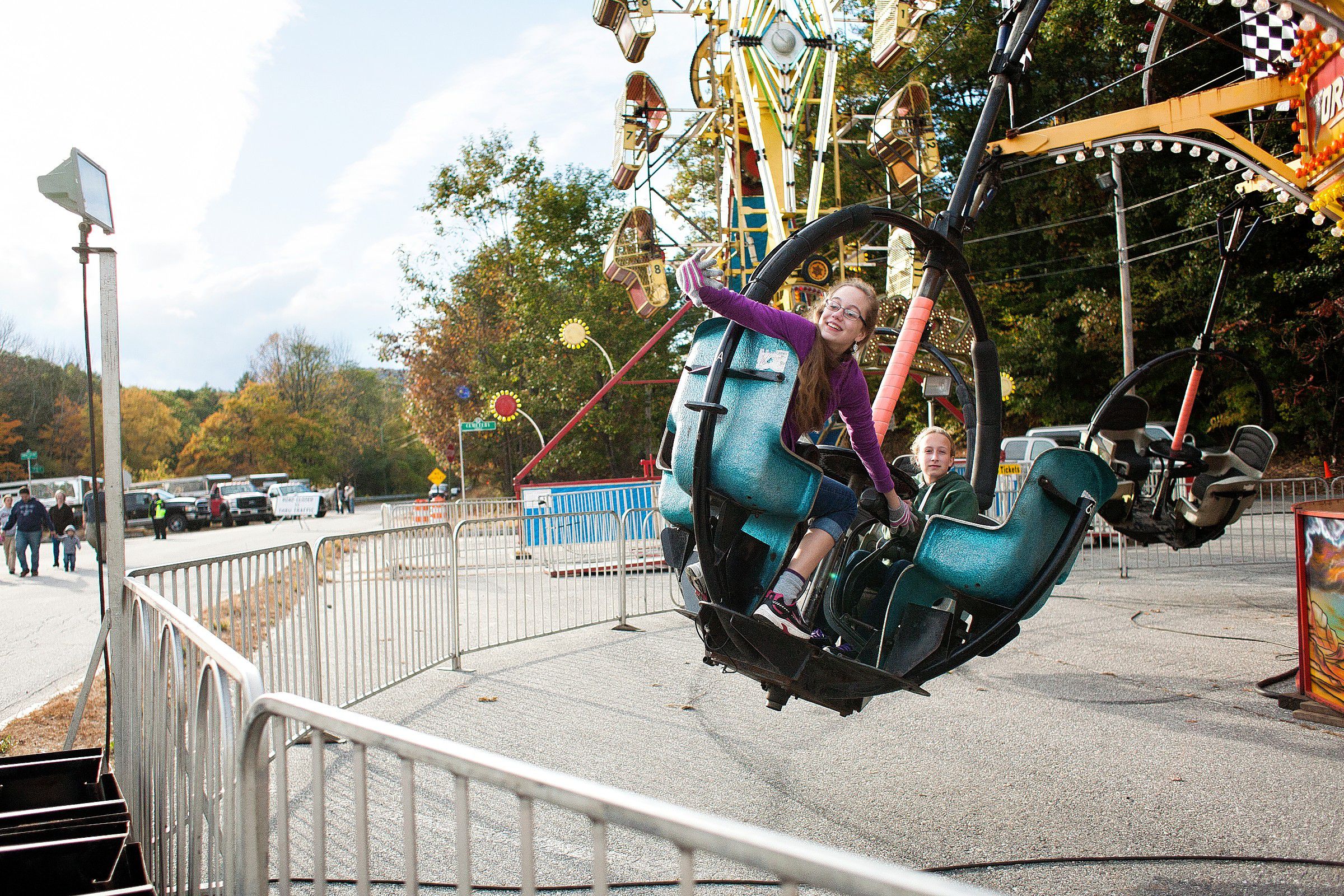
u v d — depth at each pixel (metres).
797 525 3.11
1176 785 4.09
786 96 14.44
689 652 7.69
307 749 5.14
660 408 36.31
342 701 5.90
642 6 14.93
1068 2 26.23
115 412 4.21
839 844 3.57
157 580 4.23
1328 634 5.02
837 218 3.49
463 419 40.50
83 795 4.10
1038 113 30.12
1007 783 4.21
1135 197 27.89
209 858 2.42
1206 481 7.82
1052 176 28.88
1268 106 8.22
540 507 18.08
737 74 14.38
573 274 36.91
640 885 3.25
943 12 31.06
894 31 15.25
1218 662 6.52
